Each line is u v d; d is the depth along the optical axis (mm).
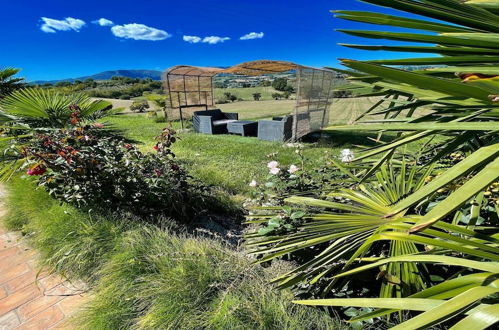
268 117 12656
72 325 1354
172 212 2611
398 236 755
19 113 3963
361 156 880
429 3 519
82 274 1691
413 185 1396
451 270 1288
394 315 1236
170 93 8773
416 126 586
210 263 1588
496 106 577
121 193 2178
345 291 1367
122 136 6762
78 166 2127
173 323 1214
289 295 1396
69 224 1927
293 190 2176
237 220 2779
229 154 5320
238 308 1240
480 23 515
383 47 605
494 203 1202
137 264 1574
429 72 570
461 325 458
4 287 1632
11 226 2229
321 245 1721
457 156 1465
